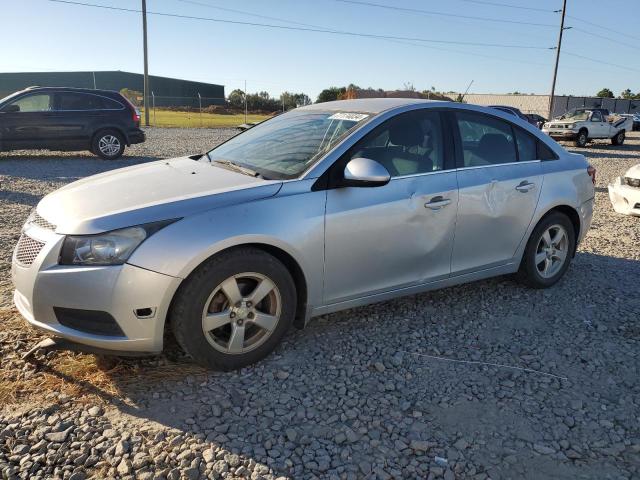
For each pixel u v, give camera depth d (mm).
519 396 3162
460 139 4145
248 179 3465
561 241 4805
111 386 3084
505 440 2771
